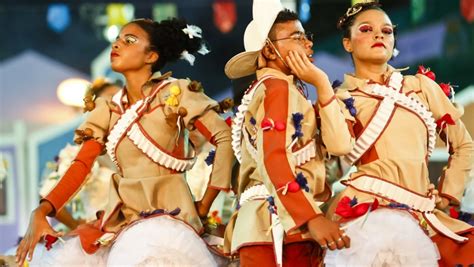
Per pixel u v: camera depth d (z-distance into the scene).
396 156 14.07
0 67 29.47
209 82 28.30
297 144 13.81
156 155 14.82
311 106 14.01
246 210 14.04
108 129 15.25
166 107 14.87
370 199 13.88
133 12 29.03
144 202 14.71
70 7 29.53
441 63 27.41
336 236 12.95
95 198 18.83
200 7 28.33
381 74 14.74
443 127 14.79
